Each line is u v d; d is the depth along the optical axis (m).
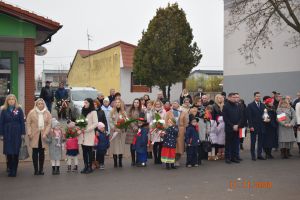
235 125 13.05
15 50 21.70
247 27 27.67
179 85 39.41
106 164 12.98
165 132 12.17
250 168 12.21
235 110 13.18
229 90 30.06
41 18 18.00
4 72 21.64
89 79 50.56
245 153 15.36
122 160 13.76
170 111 12.38
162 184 9.96
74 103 25.34
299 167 12.36
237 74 29.28
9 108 10.92
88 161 11.51
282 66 25.58
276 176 10.96
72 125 11.55
